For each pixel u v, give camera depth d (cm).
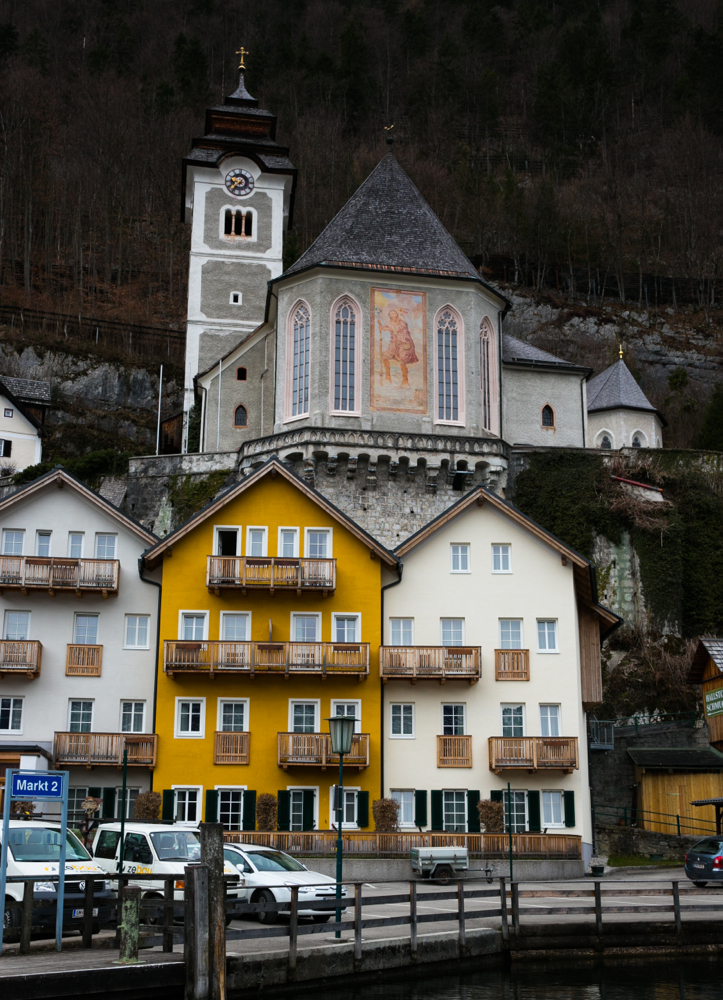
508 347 6550
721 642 4141
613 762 4638
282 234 7681
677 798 4438
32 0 14400
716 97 14150
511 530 4203
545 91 14250
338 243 5741
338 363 5509
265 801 3741
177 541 4088
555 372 6372
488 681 4044
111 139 12288
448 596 4138
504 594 4144
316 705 3959
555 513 5644
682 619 5566
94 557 4131
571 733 4003
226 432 6212
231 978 1988
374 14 15438
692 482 5803
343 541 4147
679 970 2423
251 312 7531
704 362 10406
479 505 4222
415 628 4103
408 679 3975
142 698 3994
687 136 13250
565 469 5731
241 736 3881
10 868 2178
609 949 2509
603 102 14225
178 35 13600
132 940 1914
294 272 5609
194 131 12394
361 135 13762
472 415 5569
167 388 8969
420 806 3891
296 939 2111
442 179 12462
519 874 3559
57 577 3984
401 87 14338
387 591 4131
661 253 12269
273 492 4178
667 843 4197
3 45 13488
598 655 4262
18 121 11894
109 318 10456
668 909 2530
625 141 13850
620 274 11569
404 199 5991
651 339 10612
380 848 3612
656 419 7269
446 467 5453
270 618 4062
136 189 12181
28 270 10575
